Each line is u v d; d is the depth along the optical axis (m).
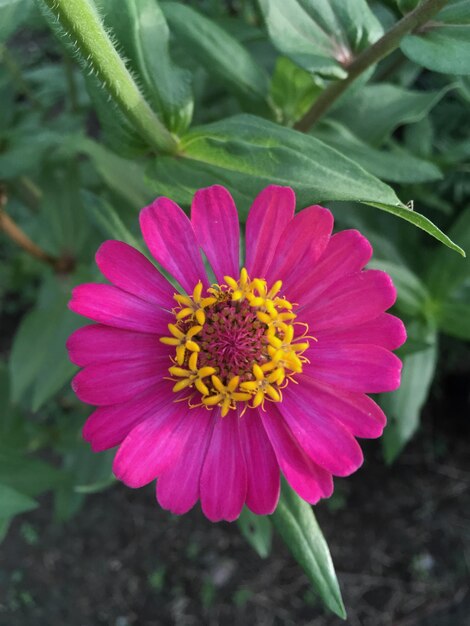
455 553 0.23
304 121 0.12
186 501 0.09
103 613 0.23
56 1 0.08
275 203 0.09
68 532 0.24
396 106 0.14
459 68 0.10
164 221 0.09
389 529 0.23
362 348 0.09
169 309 0.09
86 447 0.17
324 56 0.11
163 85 0.10
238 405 0.09
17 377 0.17
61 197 0.17
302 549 0.09
